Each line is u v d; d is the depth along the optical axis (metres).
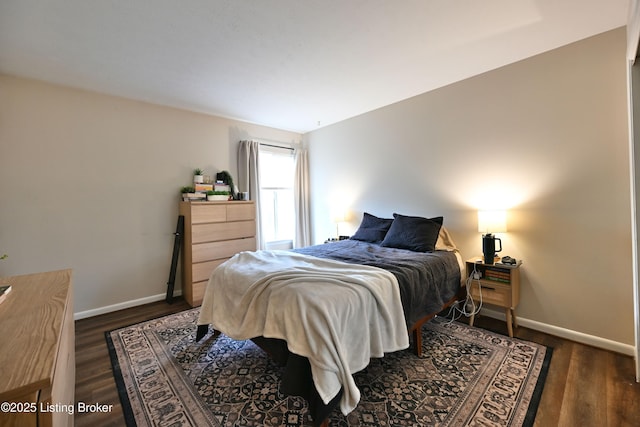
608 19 1.88
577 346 2.12
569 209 2.23
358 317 1.49
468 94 2.79
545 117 2.32
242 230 3.57
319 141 4.54
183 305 3.14
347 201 4.13
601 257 2.10
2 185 2.43
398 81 2.83
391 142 3.52
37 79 2.56
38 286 1.28
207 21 1.81
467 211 2.85
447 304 2.37
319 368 1.29
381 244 3.06
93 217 2.87
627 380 1.70
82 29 1.85
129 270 3.10
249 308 1.70
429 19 1.85
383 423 1.39
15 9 1.63
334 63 2.42
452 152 2.94
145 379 1.77
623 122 1.99
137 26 1.84
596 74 2.08
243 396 1.61
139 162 3.16
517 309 2.51
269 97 3.17
